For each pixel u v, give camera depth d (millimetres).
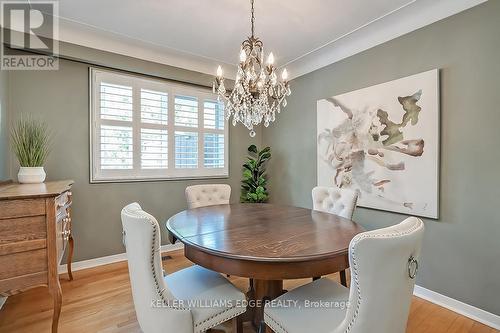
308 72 3264
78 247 2721
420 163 2176
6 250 1368
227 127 3793
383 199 2449
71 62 2648
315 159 3207
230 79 3629
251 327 1800
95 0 1983
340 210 2201
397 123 2332
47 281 1493
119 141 2934
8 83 2354
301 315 1167
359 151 2662
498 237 1784
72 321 1824
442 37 2045
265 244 1310
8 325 1782
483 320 1846
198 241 1355
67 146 2643
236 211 2137
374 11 2146
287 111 3605
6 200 1361
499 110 1772
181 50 2908
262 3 2031
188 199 2619
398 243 901
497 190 1785
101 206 2848
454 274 2002
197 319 1208
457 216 1981
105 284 2379
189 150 3461
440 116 2061
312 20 2279
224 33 2520
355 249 891
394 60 2367
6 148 2279
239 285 2395
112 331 1727
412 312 1975
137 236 1115
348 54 2777
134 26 2393
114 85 2883
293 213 2062
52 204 1504
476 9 1864
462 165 1951
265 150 3799
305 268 1191
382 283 912
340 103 2859
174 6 2070
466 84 1922
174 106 3316
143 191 3113
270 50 2867
